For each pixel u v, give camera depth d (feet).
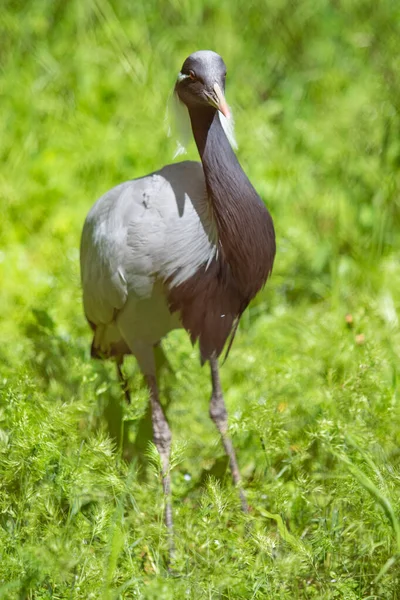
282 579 19.60
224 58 47.32
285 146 41.29
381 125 40.81
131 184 25.43
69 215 37.93
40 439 20.65
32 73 46.62
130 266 24.35
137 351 25.73
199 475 25.68
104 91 45.42
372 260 35.06
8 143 42.42
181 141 25.26
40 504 20.11
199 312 24.54
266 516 21.77
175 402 28.22
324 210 37.60
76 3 49.60
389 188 37.65
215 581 18.84
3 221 37.78
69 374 27.84
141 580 19.58
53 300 32.45
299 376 26.81
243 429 22.98
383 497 19.54
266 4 50.08
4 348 29.09
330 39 48.55
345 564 20.16
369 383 24.02
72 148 41.42
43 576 19.11
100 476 20.97
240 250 23.97
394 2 49.19
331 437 21.94
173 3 50.72
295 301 34.09
